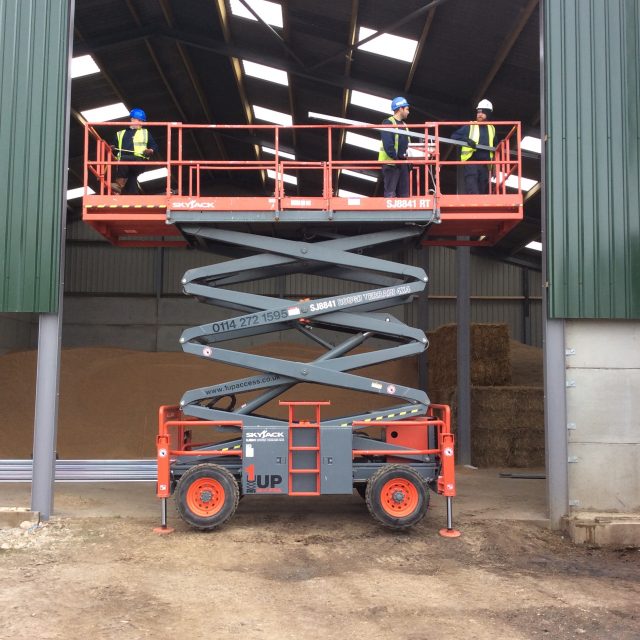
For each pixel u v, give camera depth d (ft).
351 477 26.53
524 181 54.19
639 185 28.53
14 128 28.63
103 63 48.65
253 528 27.07
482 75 41.73
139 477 29.19
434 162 28.50
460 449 44.24
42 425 28.02
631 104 28.78
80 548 24.43
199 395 28.07
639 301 28.07
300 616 18.20
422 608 18.92
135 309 80.48
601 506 27.81
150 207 28.32
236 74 50.42
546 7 29.22
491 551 24.99
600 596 20.13
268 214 28.25
